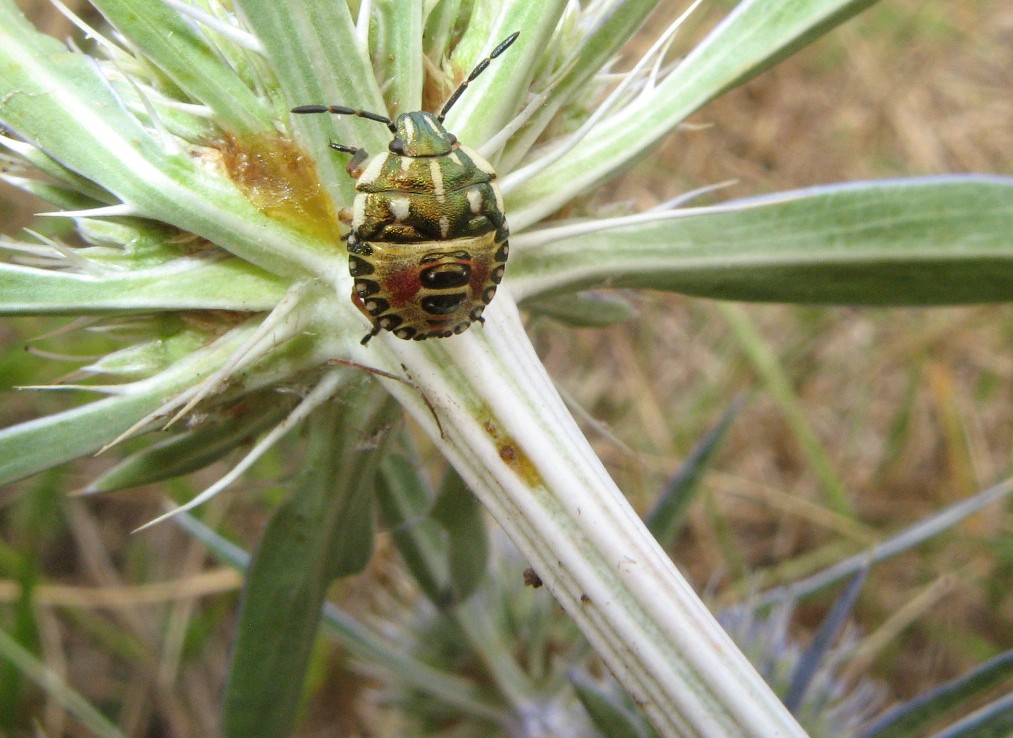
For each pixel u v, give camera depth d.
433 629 0.07
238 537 0.09
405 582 0.07
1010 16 0.12
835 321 0.11
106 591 0.09
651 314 0.11
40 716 0.09
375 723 0.09
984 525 0.10
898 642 0.10
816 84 0.12
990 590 0.10
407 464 0.06
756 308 0.11
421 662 0.07
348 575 0.05
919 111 0.12
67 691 0.08
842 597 0.06
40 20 0.10
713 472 0.10
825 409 0.11
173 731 0.09
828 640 0.06
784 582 0.10
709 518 0.10
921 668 0.10
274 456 0.09
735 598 0.09
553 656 0.07
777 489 0.11
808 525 0.11
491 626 0.07
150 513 0.10
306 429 0.05
